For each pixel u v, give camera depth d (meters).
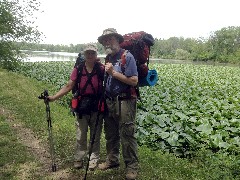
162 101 12.95
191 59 113.88
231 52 112.06
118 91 5.26
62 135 8.20
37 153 7.04
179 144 7.96
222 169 6.47
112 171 6.05
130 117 5.34
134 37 5.30
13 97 13.11
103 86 5.47
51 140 6.17
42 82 21.05
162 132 8.50
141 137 8.75
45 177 5.86
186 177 6.12
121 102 5.29
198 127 9.09
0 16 26.67
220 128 9.39
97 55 5.78
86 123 6.03
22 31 28.67
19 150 7.13
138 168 6.06
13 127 8.91
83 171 6.05
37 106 11.73
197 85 20.38
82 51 5.85
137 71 5.35
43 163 6.52
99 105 5.50
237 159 6.98
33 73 25.27
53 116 10.45
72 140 7.86
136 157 5.58
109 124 5.91
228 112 11.02
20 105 11.67
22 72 26.67
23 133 8.44
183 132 8.50
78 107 5.83
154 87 17.33
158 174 6.04
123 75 5.07
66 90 5.89
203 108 11.84
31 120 9.62
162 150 8.09
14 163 6.43
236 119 9.99
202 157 7.25
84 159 6.47
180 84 20.30
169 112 11.10
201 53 109.75
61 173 6.04
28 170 6.15
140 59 5.31
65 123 9.64
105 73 5.49
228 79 27.30
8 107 11.27
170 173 6.22
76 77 5.82
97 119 5.52
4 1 27.05
